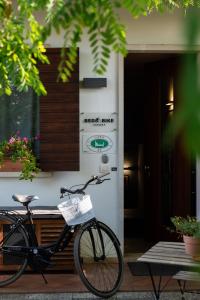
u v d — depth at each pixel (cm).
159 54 669
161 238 707
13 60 346
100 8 154
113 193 639
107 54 156
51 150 616
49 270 575
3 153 620
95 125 638
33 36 311
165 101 692
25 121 643
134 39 639
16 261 564
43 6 293
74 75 616
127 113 912
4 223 559
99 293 494
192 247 394
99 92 636
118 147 636
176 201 680
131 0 165
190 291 456
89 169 637
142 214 896
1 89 380
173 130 68
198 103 61
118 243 520
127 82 895
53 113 616
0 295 506
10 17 310
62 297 504
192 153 62
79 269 487
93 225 509
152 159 731
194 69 61
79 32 158
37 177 629
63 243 527
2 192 631
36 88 363
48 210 584
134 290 519
